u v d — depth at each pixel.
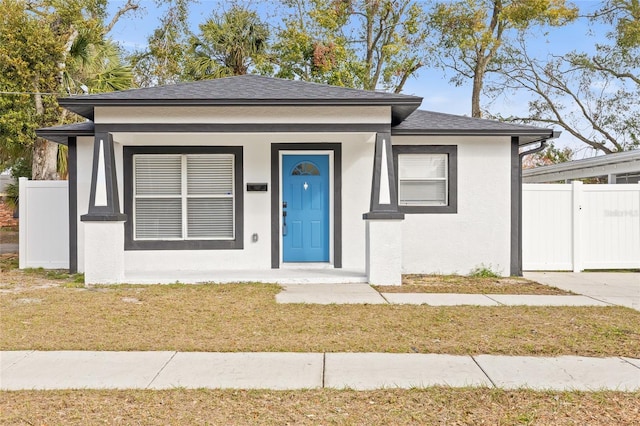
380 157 10.27
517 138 11.92
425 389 4.73
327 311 7.80
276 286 9.88
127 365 5.41
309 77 25.52
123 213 11.30
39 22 18.17
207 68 24.22
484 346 6.04
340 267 11.75
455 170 11.89
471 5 25.69
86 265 10.03
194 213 11.72
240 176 11.63
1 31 16.77
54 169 19.48
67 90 18.27
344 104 10.07
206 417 4.16
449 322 7.16
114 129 10.17
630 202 12.73
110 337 6.39
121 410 4.29
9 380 4.97
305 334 6.54
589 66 28.62
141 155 11.63
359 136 11.31
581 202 12.70
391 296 9.04
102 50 20.66
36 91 17.55
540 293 9.57
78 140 11.62
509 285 10.45
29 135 17.72
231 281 10.35
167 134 10.95
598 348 5.97
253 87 11.00
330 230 11.90
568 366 5.38
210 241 11.59
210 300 8.54
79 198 11.62
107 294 9.02
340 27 27.20
